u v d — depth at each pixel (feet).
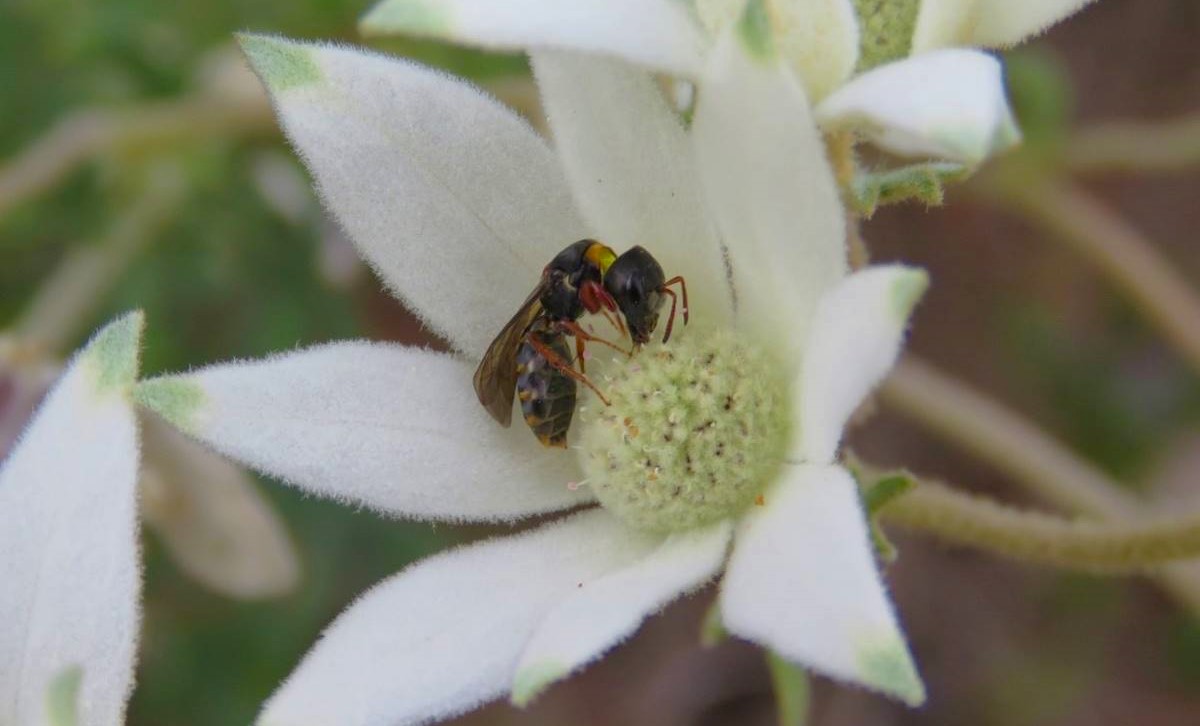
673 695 0.61
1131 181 0.63
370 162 0.33
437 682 0.31
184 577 0.52
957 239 0.61
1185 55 0.63
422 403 0.33
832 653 0.27
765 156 0.31
